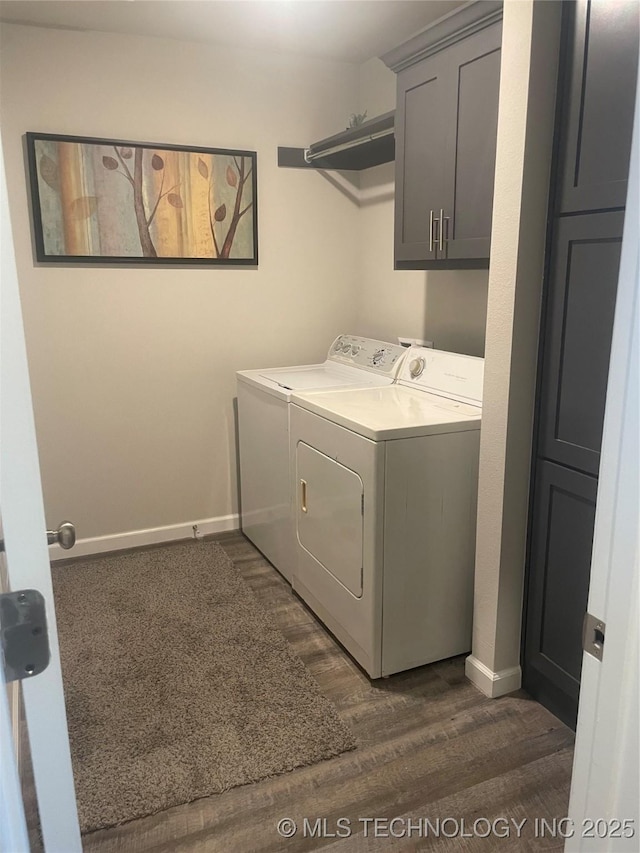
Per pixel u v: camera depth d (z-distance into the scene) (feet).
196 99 9.58
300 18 8.47
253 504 10.23
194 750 5.85
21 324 1.80
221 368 10.59
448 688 6.77
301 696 6.60
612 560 2.13
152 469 10.43
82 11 8.16
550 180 5.69
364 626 6.81
